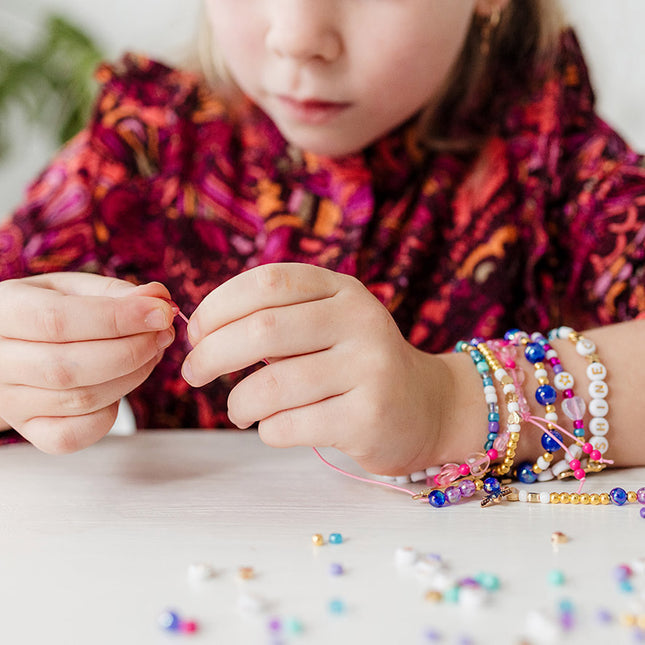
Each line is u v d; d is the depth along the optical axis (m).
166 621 0.24
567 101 0.56
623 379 0.38
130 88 0.58
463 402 0.36
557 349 0.39
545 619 0.24
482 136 0.55
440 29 0.44
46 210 0.55
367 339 0.34
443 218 0.53
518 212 0.53
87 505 0.33
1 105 1.03
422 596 0.26
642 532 0.30
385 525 0.31
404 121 0.50
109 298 0.34
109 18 1.17
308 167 0.54
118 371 0.34
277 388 0.33
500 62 0.56
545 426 0.37
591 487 0.35
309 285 0.34
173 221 0.55
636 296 0.48
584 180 0.52
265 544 0.29
